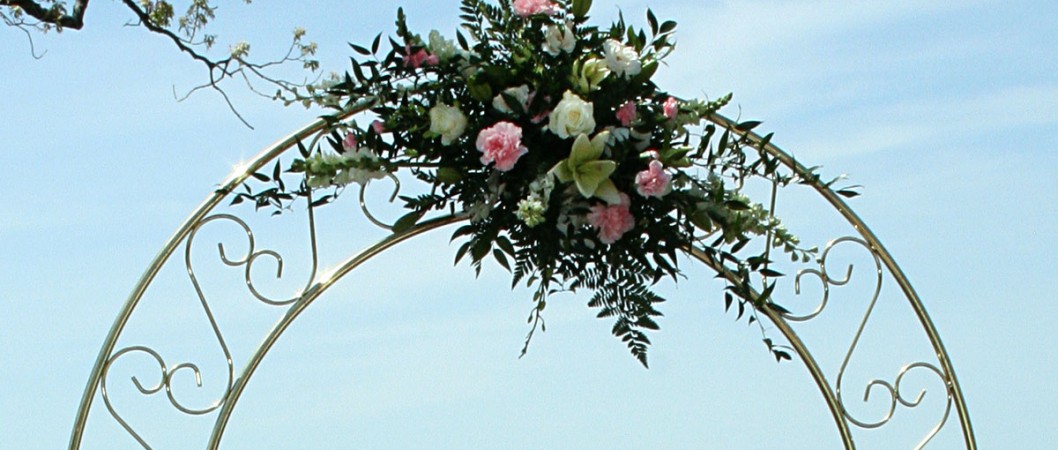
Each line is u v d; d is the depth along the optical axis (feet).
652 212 9.76
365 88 9.84
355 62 9.77
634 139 9.77
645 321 9.81
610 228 9.59
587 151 9.35
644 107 9.82
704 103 10.19
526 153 9.53
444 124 9.54
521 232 9.70
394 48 9.73
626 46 9.85
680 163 9.73
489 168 9.68
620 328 9.86
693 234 10.12
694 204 9.78
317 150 10.62
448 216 10.80
